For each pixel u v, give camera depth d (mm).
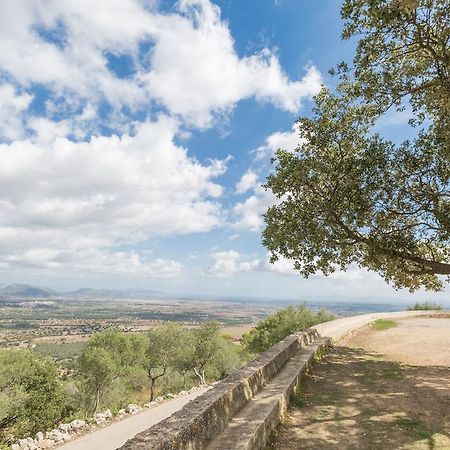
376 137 13469
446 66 10656
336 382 11984
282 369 11828
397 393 10445
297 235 13914
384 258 13008
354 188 13102
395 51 11805
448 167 12539
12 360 31625
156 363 47062
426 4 10250
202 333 50875
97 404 36688
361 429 8008
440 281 15328
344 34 11586
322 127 13984
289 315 57656
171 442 4996
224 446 6074
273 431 7875
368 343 19938
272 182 14898
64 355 127688
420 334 21609
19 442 17469
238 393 8039
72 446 16781
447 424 8172
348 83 13617
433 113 12508
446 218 12031
